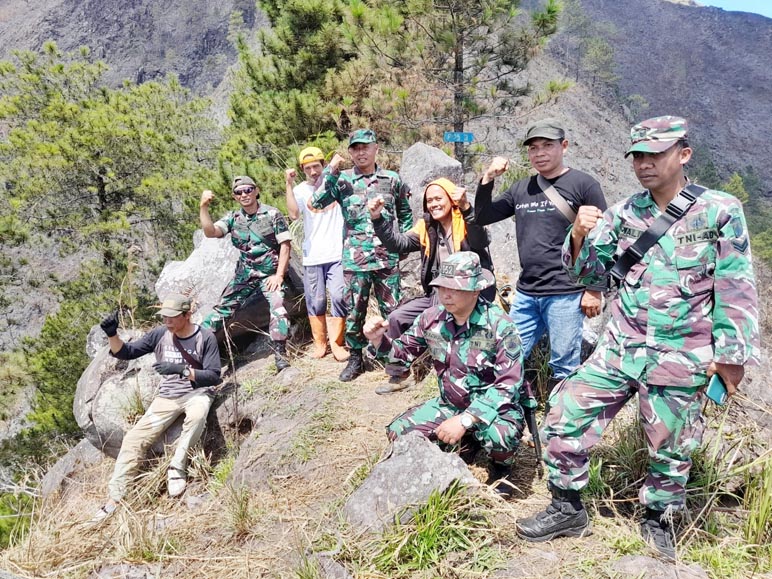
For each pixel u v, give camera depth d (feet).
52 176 49.96
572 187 11.14
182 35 336.70
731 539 9.02
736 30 434.71
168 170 54.39
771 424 11.66
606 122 238.07
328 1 36.01
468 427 9.94
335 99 35.12
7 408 46.26
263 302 18.48
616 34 429.38
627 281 8.36
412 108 32.68
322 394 14.87
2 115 51.13
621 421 12.07
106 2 340.39
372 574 8.59
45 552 11.43
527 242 11.70
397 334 12.94
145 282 53.57
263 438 13.69
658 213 8.19
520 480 10.83
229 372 17.78
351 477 11.26
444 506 9.30
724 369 7.72
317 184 17.38
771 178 313.94
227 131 44.04
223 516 11.35
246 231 16.84
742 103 374.22
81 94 55.06
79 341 44.62
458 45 32.58
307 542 9.65
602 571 8.19
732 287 7.54
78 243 53.36
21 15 349.82
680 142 7.78
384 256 14.78
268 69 38.81
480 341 10.04
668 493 8.54
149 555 10.62
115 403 16.52
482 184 11.54
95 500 15.85
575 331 11.60
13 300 55.16
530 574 8.32
